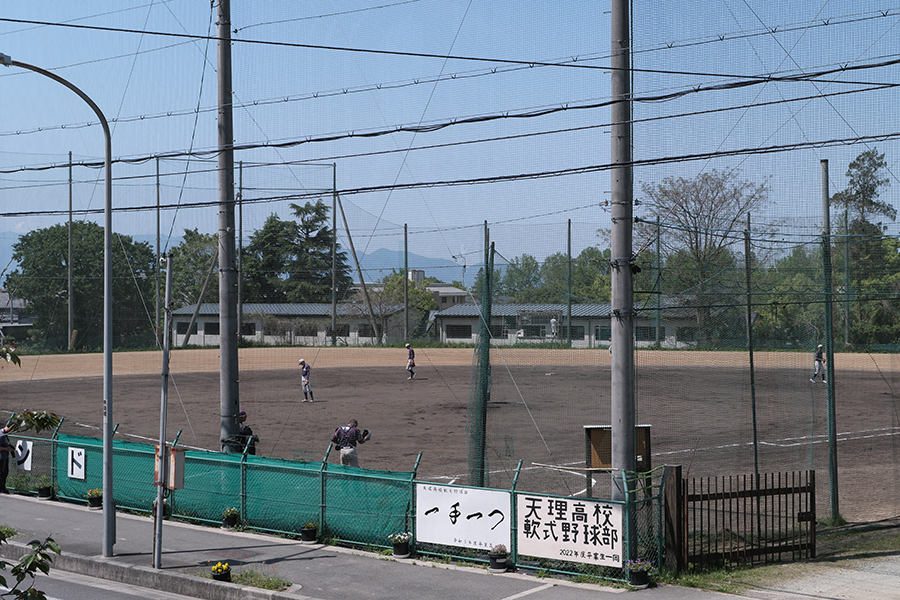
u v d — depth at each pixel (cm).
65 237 5884
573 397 3009
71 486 1669
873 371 3741
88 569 1214
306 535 1315
